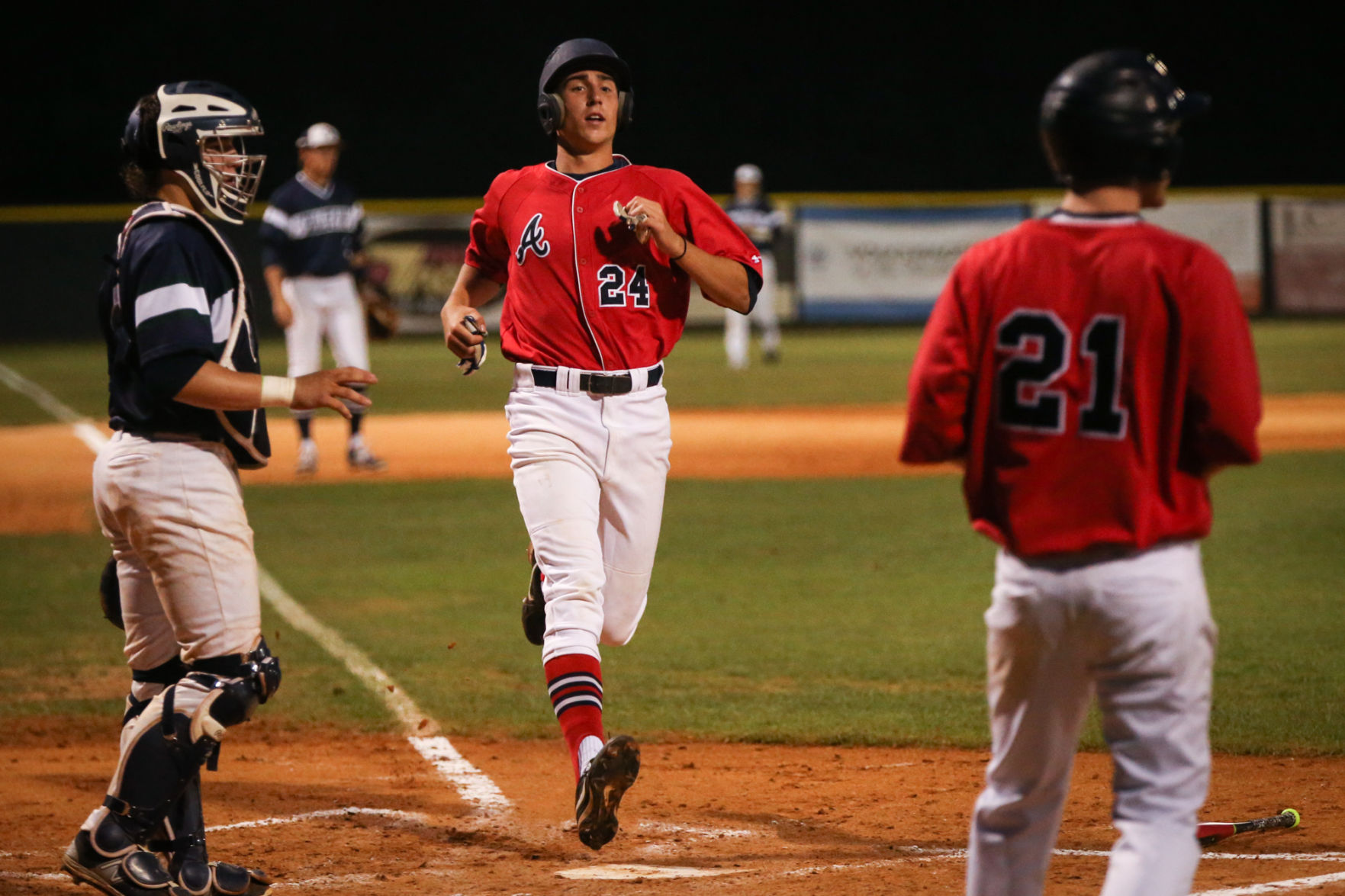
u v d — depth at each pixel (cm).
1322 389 6525
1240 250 9931
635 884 1445
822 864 1505
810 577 3200
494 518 3959
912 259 10206
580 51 1579
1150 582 1009
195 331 1280
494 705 2281
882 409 6294
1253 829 1504
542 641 1708
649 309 1589
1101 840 1565
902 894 1395
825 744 2059
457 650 2631
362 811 1739
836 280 10256
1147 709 1020
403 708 2261
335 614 2909
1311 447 4941
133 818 1328
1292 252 9981
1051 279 1037
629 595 1661
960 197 10288
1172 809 1009
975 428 1073
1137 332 1012
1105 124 1020
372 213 9919
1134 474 1012
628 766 1329
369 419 6203
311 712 2244
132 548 1395
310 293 4441
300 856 1557
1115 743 1038
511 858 1548
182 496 1321
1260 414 1009
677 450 5241
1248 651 2462
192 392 1274
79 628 2864
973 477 1082
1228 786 1794
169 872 1372
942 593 3022
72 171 13400
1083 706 1070
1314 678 2300
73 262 9819
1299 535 3472
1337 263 10000
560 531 1546
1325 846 1531
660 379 1623
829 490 4406
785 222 10175
